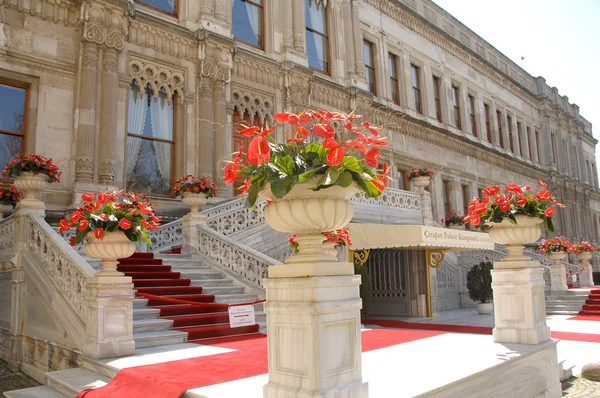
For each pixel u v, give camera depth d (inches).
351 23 821.9
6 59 459.8
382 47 896.9
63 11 498.9
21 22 473.1
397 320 551.2
